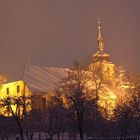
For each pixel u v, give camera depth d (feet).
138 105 543.39
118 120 529.45
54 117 568.00
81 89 505.66
